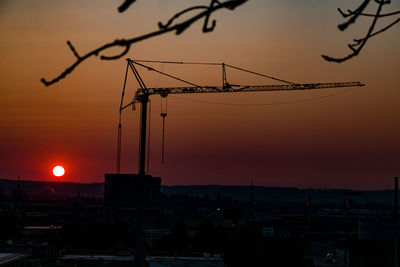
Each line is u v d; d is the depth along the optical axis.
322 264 187.00
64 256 118.12
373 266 154.38
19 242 176.38
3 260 102.69
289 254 136.38
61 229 199.38
